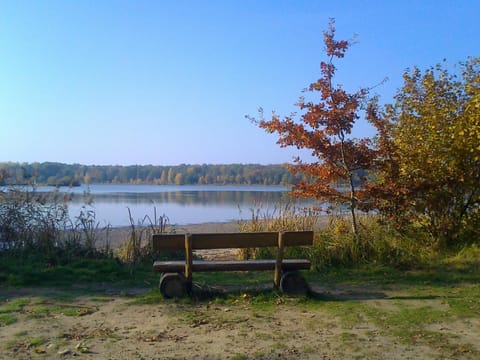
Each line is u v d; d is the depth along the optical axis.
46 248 10.45
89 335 5.82
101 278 9.09
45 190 13.26
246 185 96.44
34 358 5.09
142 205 39.81
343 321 6.34
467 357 5.09
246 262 7.87
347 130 11.40
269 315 6.66
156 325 6.25
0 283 8.55
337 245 10.70
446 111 11.34
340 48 11.27
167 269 7.73
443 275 9.27
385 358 5.07
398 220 11.66
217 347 5.40
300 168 12.03
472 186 11.31
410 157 11.46
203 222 26.23
